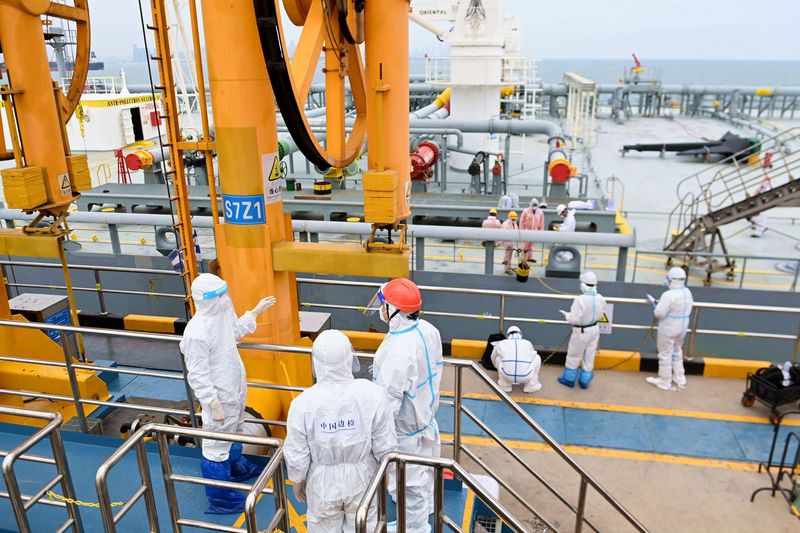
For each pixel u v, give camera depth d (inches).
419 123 803.4
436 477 123.6
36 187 229.1
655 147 1173.7
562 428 277.6
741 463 253.0
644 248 663.1
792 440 267.1
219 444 172.9
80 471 196.1
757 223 692.7
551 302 431.2
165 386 296.2
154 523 143.4
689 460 255.4
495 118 840.9
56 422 138.9
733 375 319.6
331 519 136.2
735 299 435.5
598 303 295.3
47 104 232.1
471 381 321.7
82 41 253.1
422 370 157.5
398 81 216.4
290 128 205.5
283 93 192.2
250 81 199.6
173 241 531.5
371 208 210.8
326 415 127.0
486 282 457.1
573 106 1198.3
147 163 754.2
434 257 617.9
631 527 217.6
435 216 626.8
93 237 676.1
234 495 178.9
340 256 213.6
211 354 168.4
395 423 160.7
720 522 219.6
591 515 223.1
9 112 224.5
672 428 277.3
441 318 418.9
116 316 381.1
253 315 185.5
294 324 238.8
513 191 860.0
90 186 257.3
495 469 250.1
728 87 1865.2
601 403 298.0
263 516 179.8
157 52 203.3
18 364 258.2
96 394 262.4
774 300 434.3
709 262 559.2
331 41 229.0
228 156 205.9
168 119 209.9
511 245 547.8
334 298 450.3
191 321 166.7
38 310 303.9
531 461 255.6
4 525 170.2
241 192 209.2
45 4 225.9
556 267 497.7
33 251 242.1
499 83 852.6
